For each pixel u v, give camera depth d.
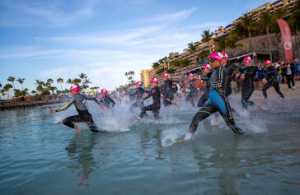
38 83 107.56
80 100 8.48
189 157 4.46
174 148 5.20
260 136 5.52
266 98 13.04
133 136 7.02
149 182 3.53
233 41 56.97
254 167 3.72
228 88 6.17
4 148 6.68
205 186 3.23
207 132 6.46
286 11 51.19
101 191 3.37
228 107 5.79
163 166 4.13
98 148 5.86
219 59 6.06
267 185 3.12
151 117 11.08
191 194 3.06
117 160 4.73
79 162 4.81
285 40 28.08
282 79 23.42
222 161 4.09
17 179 4.11
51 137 7.97
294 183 3.12
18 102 77.25
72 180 3.87
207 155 4.48
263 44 51.75
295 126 6.21
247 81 9.20
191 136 5.87
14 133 9.55
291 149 4.42
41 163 4.95
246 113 8.85
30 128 10.75
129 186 3.44
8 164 5.05
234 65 6.57
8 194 3.52
